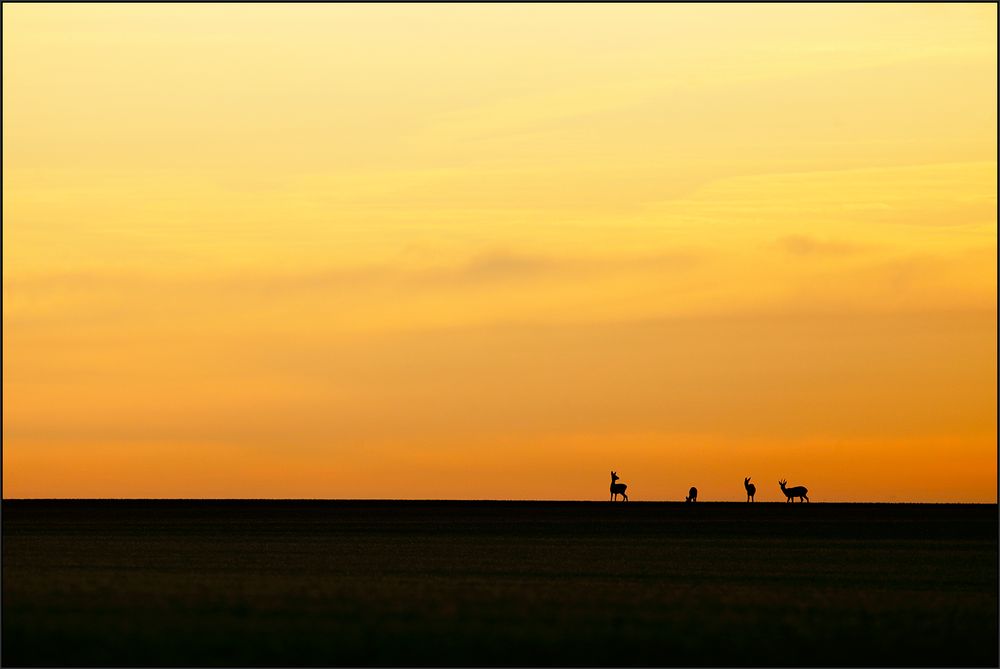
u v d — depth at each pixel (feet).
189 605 474.49
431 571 652.89
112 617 444.55
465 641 414.41
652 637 427.74
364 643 408.26
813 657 407.03
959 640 439.22
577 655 400.26
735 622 460.96
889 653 415.85
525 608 483.92
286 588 538.88
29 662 380.58
